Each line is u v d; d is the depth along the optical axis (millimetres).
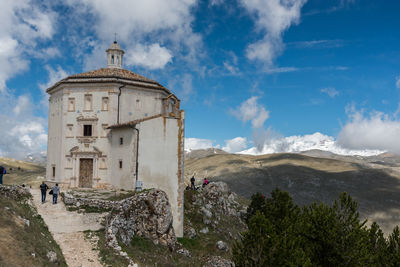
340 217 23969
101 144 42312
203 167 182250
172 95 43219
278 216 36844
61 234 25719
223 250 37062
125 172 38156
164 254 30516
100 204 30766
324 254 22859
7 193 29562
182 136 39312
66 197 31875
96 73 45312
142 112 44781
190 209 44719
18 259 18250
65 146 43406
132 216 31094
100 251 24219
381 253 24609
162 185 37625
